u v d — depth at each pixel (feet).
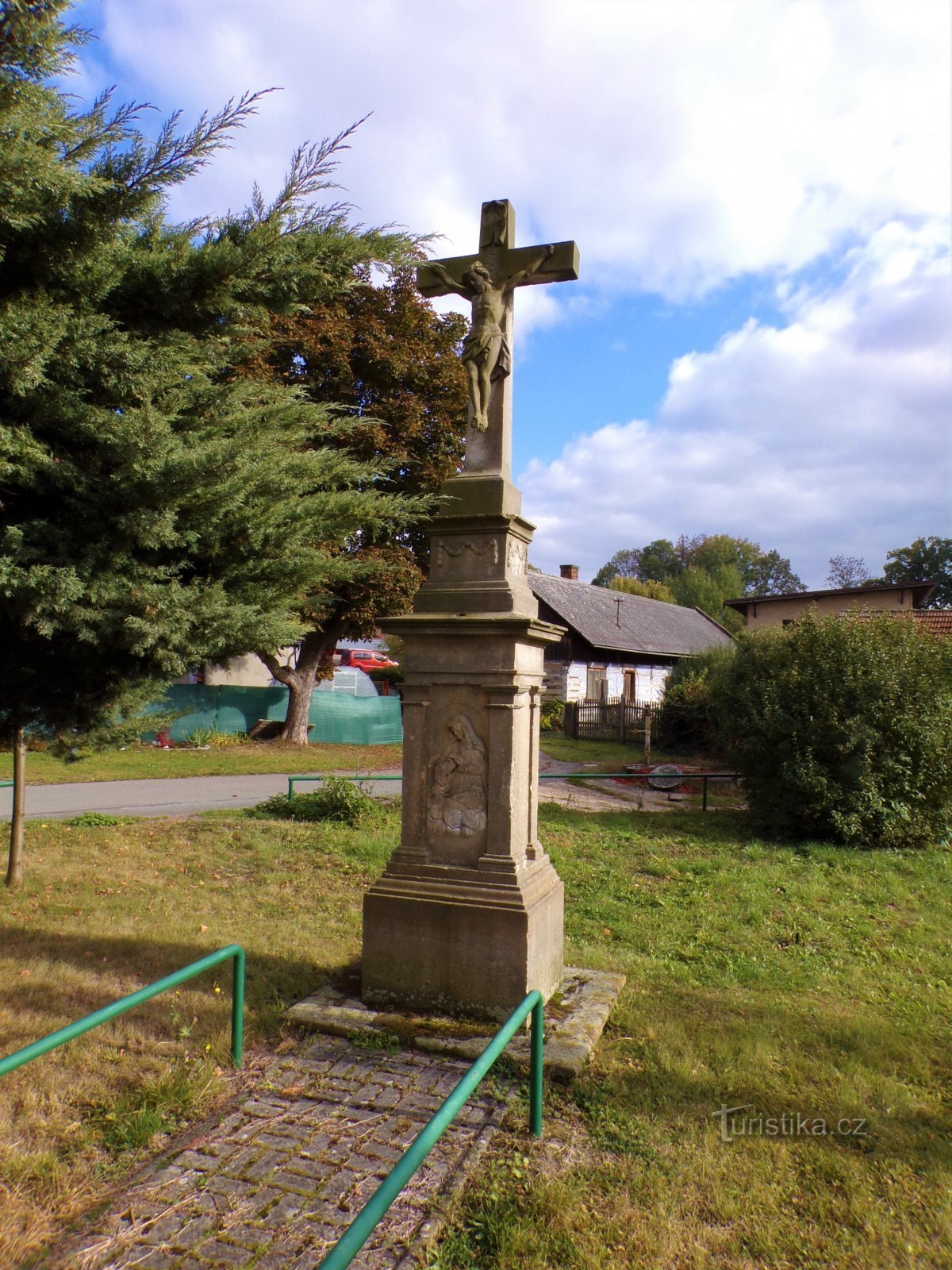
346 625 67.41
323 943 20.53
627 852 32.17
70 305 14.02
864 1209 10.68
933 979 19.38
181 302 15.52
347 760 64.80
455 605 16.40
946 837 34.06
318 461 16.31
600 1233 10.14
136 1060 14.15
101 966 18.42
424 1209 10.41
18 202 12.35
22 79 12.46
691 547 279.28
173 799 44.91
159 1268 9.36
